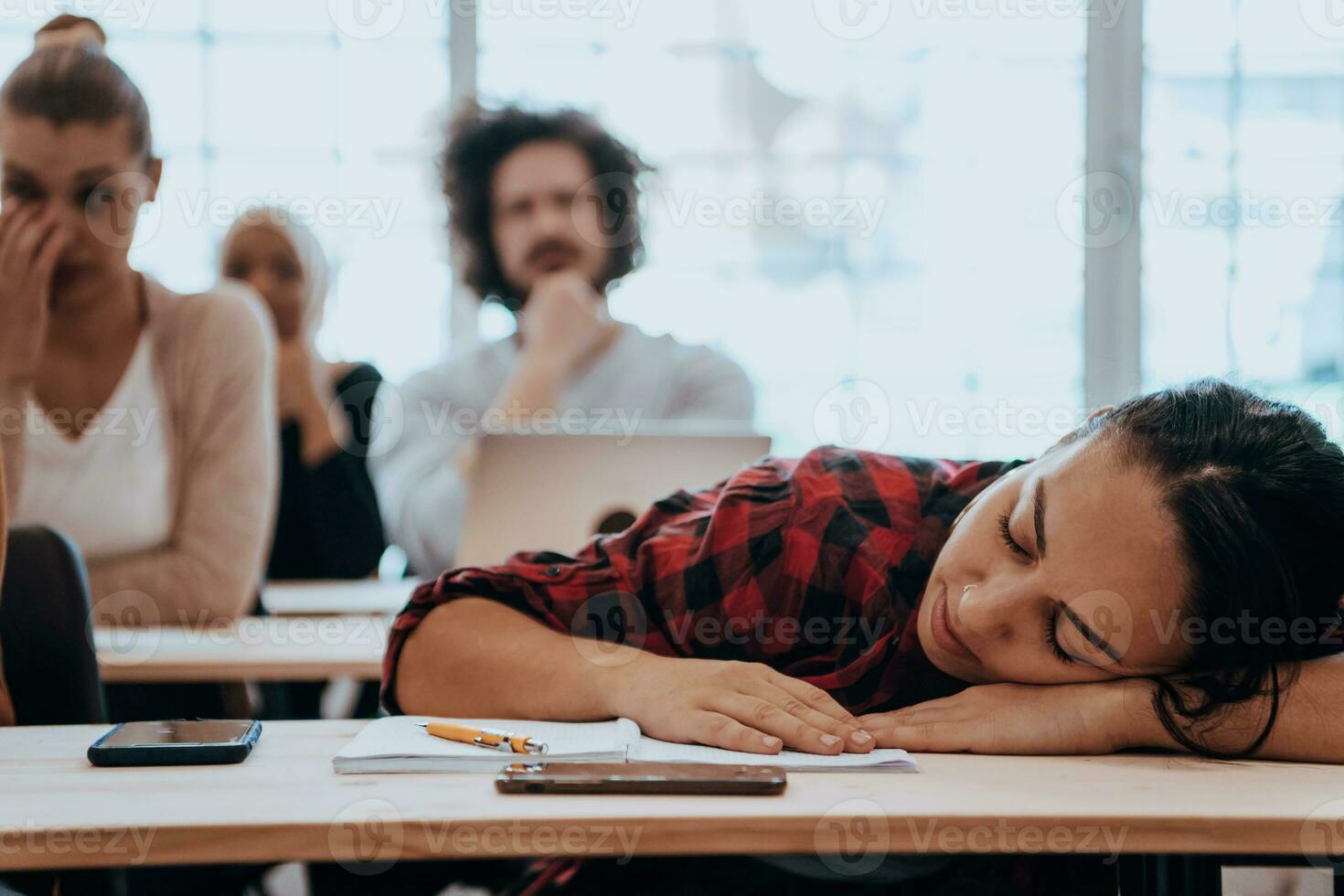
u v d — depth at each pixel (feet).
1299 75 10.65
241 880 3.92
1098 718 2.83
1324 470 2.79
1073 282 10.62
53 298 5.19
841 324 10.53
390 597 6.40
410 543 7.86
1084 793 2.39
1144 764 2.73
